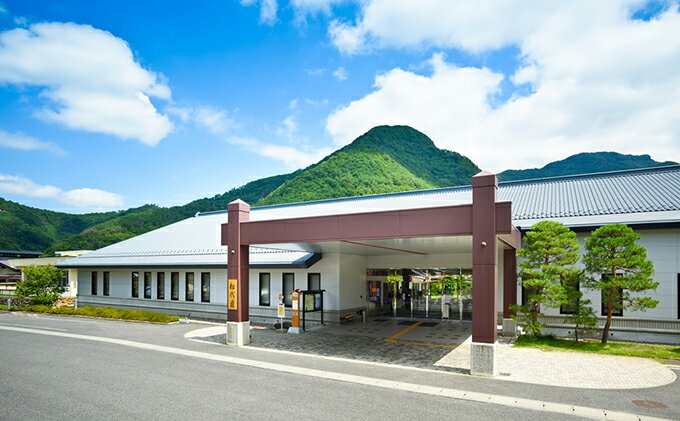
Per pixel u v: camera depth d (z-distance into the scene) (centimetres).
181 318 2395
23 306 2942
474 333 1129
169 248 2773
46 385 1034
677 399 932
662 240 1616
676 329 1570
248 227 1547
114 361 1291
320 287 2141
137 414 841
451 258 2198
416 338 1697
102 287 2950
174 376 1119
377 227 1270
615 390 994
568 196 2128
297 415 836
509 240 1375
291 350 1463
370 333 1819
